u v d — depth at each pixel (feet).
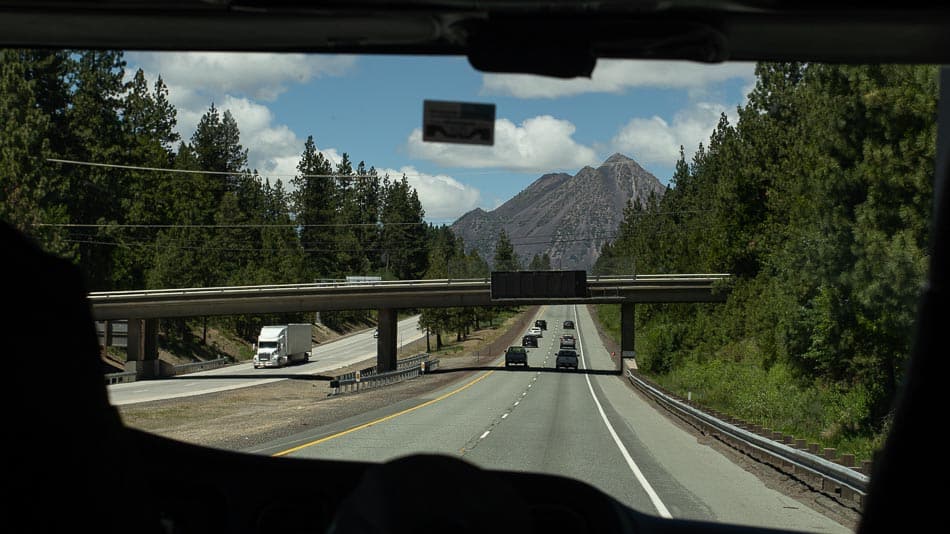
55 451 5.62
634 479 49.14
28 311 5.56
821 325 69.46
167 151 268.21
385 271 344.08
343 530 6.89
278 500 10.52
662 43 7.36
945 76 8.75
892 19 7.17
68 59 122.72
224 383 195.62
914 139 51.11
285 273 334.65
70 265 6.03
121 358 214.07
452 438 71.77
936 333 6.50
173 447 10.37
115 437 6.17
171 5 7.77
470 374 238.07
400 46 8.37
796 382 83.05
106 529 5.93
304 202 341.41
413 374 232.12
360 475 10.62
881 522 6.77
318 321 438.40
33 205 115.75
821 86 56.44
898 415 6.71
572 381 207.41
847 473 39.01
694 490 45.01
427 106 7.38
